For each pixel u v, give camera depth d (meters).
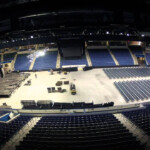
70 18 17.64
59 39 42.16
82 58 47.41
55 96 25.86
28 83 32.41
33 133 12.57
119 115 17.83
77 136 11.80
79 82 32.47
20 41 43.53
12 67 44.97
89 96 25.33
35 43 44.31
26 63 46.06
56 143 10.59
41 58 47.56
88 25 12.37
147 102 22.38
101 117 16.98
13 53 48.97
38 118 17.81
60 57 47.72
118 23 10.23
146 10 7.06
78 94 26.28
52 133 12.52
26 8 7.31
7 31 10.81
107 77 35.44
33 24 18.02
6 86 31.11
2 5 7.14
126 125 14.48
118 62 46.22
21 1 6.95
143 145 10.34
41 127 13.91
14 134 13.22
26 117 17.97
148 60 47.38
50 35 40.50
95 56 48.28
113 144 10.14
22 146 10.52
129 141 10.60
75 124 14.47
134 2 6.67
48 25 12.71
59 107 21.34
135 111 18.92
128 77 34.81
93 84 30.98
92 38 42.03
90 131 12.76
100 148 9.69
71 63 45.25
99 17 17.14
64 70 41.97
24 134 13.30
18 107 22.41
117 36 41.06
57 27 12.83
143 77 34.91
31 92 28.12
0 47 43.53
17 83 32.66
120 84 30.30
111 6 7.02
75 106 21.12
